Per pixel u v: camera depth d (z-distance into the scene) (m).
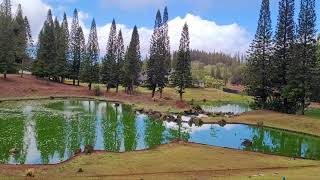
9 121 66.44
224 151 46.25
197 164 39.53
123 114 82.00
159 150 45.66
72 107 91.75
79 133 58.16
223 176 33.91
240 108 115.44
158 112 83.62
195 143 50.44
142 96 121.19
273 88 92.00
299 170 36.56
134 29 128.88
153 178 32.84
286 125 70.69
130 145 51.12
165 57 122.56
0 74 128.50
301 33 82.62
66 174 35.03
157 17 122.25
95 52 129.88
